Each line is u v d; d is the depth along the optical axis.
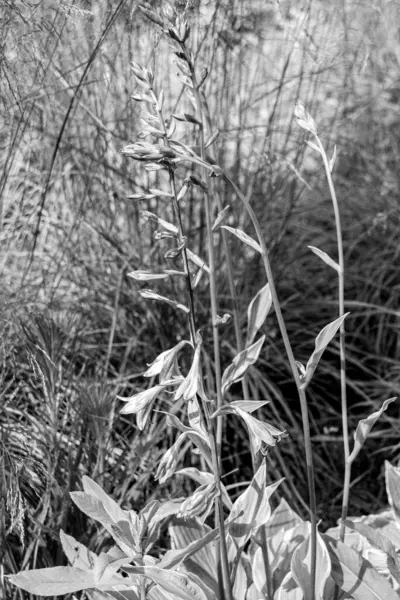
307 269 3.24
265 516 1.58
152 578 1.50
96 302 2.60
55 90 2.25
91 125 2.60
